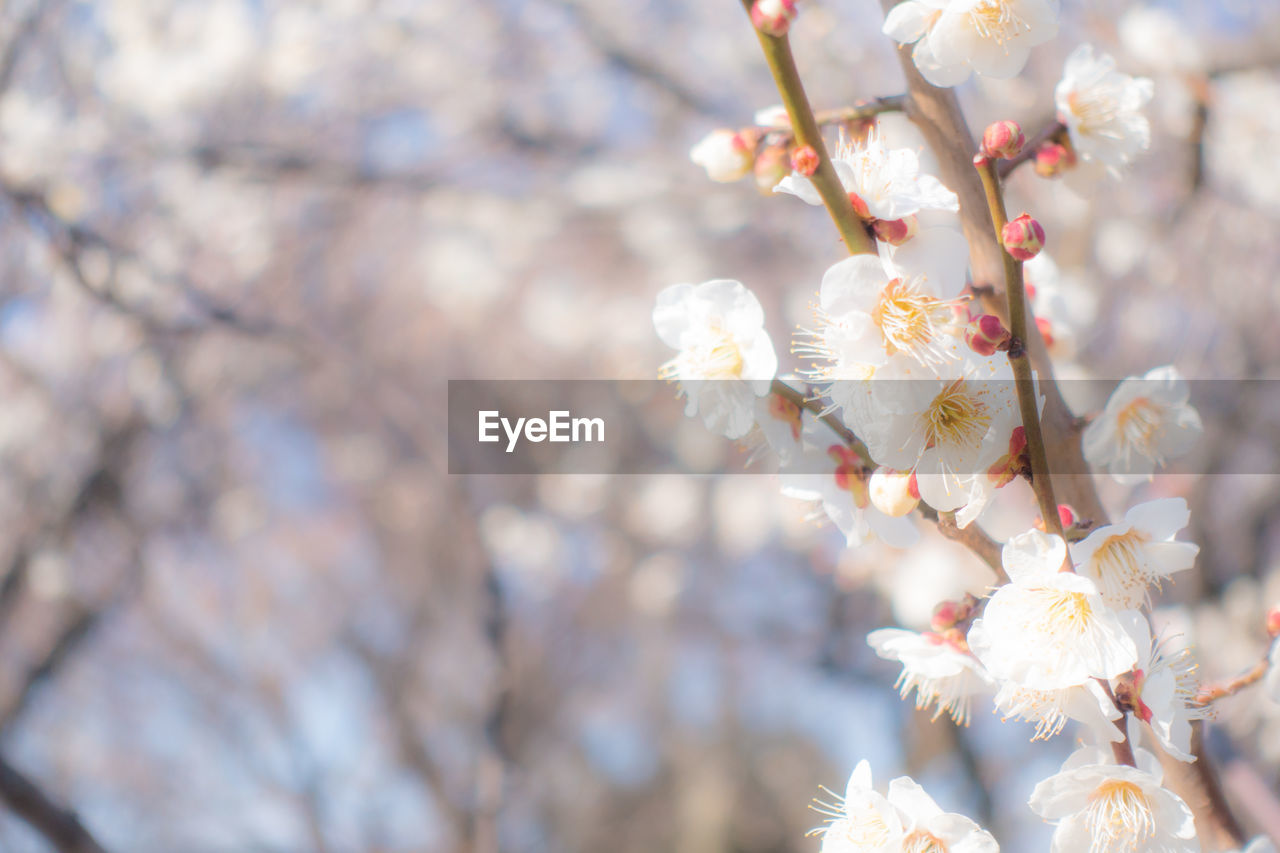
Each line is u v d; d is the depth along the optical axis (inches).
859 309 40.0
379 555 314.3
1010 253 36.9
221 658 260.2
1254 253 167.9
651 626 323.9
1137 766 42.2
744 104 201.5
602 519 284.7
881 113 49.7
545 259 270.4
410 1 195.0
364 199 197.3
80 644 196.7
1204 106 132.8
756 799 380.8
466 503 147.7
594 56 212.8
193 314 137.9
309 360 160.2
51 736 231.9
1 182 133.7
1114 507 114.3
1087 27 133.3
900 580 155.0
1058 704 41.5
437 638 297.1
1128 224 165.3
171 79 168.7
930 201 40.2
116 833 244.4
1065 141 52.7
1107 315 169.3
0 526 164.6
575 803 375.9
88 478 165.5
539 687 330.3
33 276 146.5
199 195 169.5
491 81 205.5
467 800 259.4
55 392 165.3
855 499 46.9
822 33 149.7
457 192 205.2
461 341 285.0
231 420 207.9
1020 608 40.4
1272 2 153.6
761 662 321.1
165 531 203.0
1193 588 144.8
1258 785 74.2
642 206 208.5
